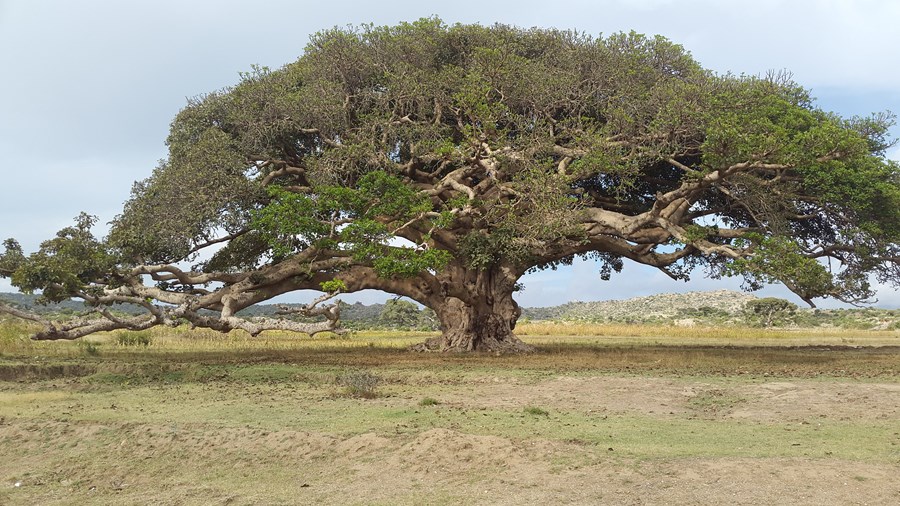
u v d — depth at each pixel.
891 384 16.67
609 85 29.53
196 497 9.80
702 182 26.17
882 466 9.46
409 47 29.84
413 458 10.53
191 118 29.36
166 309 24.22
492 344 29.81
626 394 16.06
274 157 30.27
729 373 20.17
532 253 28.62
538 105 28.84
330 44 29.30
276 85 28.91
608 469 9.65
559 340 42.78
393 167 28.28
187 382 19.00
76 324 23.89
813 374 19.78
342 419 13.00
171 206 25.97
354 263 27.75
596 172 27.94
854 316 94.88
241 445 11.59
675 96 26.11
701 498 8.59
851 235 26.61
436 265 24.83
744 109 26.48
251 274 27.69
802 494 8.58
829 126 24.48
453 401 15.29
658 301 124.50
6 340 28.14
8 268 24.67
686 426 12.28
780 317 79.38
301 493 9.72
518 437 11.26
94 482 10.71
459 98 27.41
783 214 27.73
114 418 13.59
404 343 38.06
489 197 29.69
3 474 11.28
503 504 8.84
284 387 17.69
